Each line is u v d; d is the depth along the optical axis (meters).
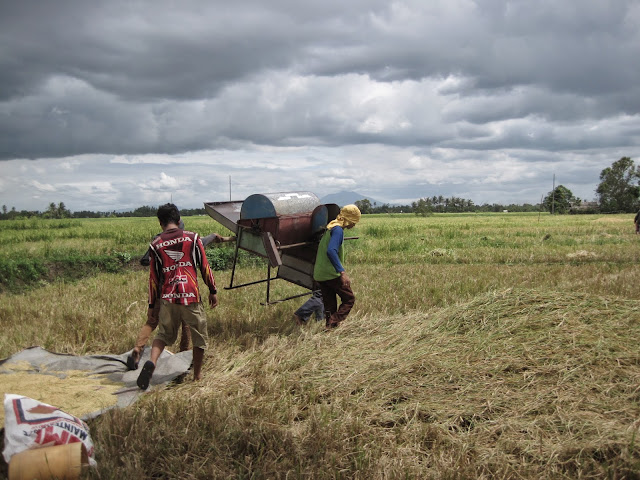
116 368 4.85
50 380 4.43
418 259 14.78
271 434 3.45
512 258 14.75
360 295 8.44
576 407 3.76
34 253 13.72
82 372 4.71
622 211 105.81
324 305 6.31
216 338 5.85
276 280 10.00
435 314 6.02
